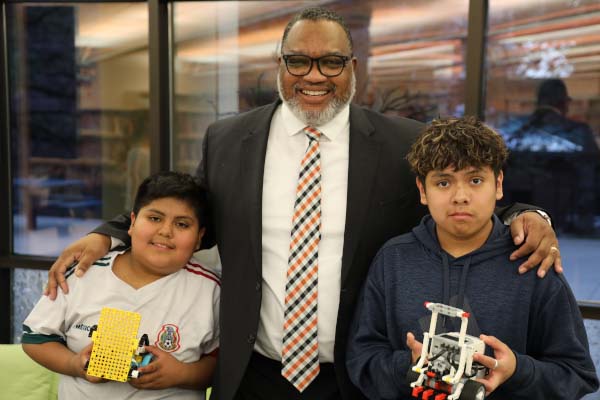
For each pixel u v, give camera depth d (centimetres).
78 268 155
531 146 240
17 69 291
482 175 123
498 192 129
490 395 124
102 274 157
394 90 255
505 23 238
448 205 124
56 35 286
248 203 154
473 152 121
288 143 158
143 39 279
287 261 151
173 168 283
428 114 252
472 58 236
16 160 296
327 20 152
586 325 236
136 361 145
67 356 152
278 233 153
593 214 235
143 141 283
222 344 153
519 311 124
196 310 158
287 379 151
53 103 290
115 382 151
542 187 240
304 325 149
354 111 162
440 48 247
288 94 154
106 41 282
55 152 293
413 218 156
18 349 242
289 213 153
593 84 230
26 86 292
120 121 285
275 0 265
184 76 278
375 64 256
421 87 251
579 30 230
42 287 294
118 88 284
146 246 154
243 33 271
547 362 122
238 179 158
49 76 289
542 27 234
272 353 153
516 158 242
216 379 154
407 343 118
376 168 153
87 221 294
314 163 154
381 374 129
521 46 237
